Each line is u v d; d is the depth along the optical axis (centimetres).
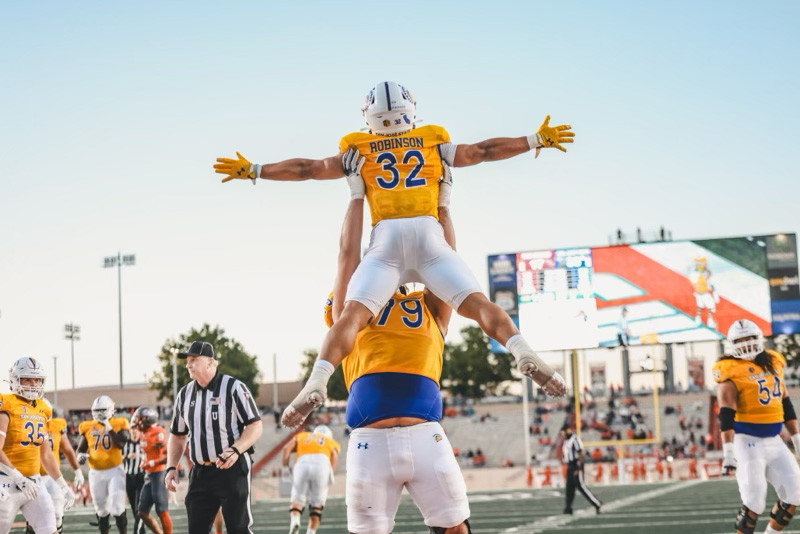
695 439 4419
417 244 466
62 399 6172
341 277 482
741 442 810
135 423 1128
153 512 1803
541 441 4700
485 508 1738
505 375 6362
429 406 457
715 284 3131
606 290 3164
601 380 5456
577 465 1495
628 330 3144
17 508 762
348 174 490
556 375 419
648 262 3158
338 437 4966
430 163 484
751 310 3108
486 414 5053
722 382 811
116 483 1160
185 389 736
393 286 461
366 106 496
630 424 4650
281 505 2147
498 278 3209
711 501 1648
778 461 806
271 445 4909
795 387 4888
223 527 1148
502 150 488
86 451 1173
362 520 450
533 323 3184
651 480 2986
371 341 462
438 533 455
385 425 451
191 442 720
